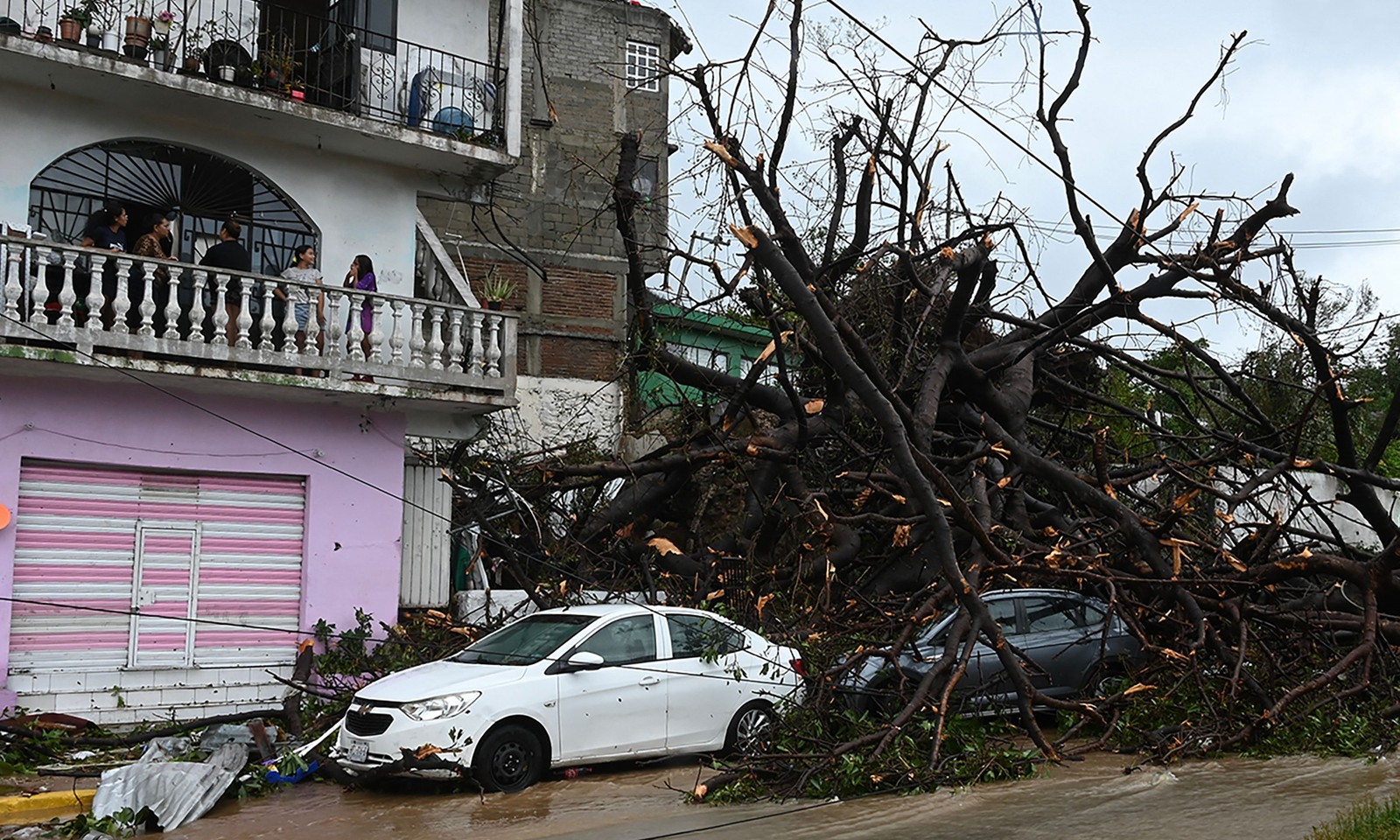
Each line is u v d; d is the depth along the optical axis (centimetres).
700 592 1541
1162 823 835
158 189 1480
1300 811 867
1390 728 1186
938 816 885
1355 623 1318
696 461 1647
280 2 1633
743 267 1434
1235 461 1619
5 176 1358
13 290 1241
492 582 1764
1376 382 2480
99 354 1286
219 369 1354
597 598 1573
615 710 1107
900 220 1606
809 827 859
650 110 2630
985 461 1627
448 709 1023
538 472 1678
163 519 1400
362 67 1603
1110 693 1349
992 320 1845
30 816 975
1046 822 852
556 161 2534
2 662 1277
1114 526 1483
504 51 1664
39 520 1324
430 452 1677
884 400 1120
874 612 1366
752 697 1199
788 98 1425
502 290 1580
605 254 2533
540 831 888
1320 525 2258
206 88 1392
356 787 1070
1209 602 1337
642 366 1805
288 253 1555
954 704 1190
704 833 852
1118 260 1595
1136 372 1733
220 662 1420
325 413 1505
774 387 1827
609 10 2634
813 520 1500
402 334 1608
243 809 994
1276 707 1155
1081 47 1375
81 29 1364
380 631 1509
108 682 1337
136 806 929
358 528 1512
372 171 1611
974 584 1233
